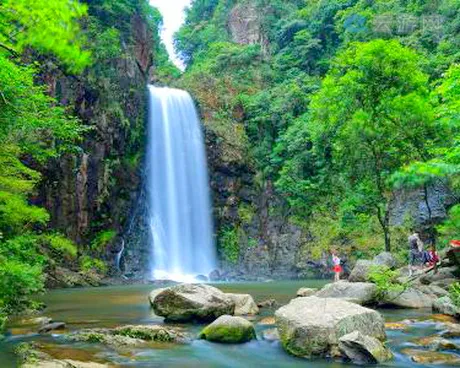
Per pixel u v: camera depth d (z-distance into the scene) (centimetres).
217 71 5425
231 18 6391
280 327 902
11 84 1023
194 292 1236
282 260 3822
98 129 3356
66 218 3103
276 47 5672
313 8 5472
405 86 1809
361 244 3422
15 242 1191
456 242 1633
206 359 829
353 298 1383
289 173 3972
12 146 1346
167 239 3819
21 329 1073
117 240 3538
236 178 4212
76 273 2938
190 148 4216
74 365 717
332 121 1980
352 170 2125
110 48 3509
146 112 3956
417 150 1786
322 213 3812
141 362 794
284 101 4416
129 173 3691
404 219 3219
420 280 1670
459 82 945
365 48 1852
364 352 780
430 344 865
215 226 4103
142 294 2141
